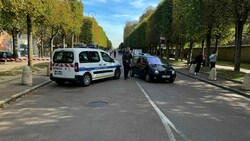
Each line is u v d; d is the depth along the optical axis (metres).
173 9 32.16
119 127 5.98
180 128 5.98
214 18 21.52
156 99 9.52
